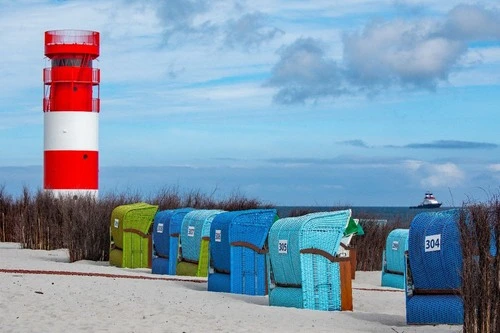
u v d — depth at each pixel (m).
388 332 11.72
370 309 15.55
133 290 15.98
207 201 31.31
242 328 11.51
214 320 12.25
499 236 10.48
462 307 11.98
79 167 39.12
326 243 14.95
